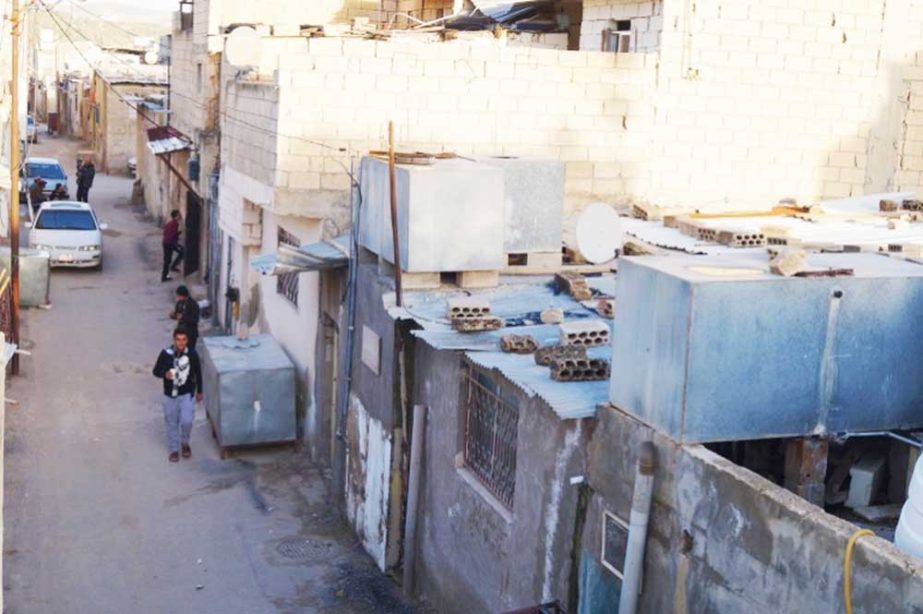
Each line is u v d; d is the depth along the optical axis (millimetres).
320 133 12797
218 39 19891
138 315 21203
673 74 14250
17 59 17109
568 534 7453
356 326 11797
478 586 9102
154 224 31453
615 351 6902
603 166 14023
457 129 13234
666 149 14438
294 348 14922
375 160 11031
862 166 15266
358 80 12805
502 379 8672
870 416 6531
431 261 10203
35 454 13727
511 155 13242
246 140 14578
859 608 4812
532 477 8055
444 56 13031
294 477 13336
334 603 10352
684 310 6117
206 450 14117
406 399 10578
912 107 15367
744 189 14875
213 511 12297
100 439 14391
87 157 40281
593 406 7090
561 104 13633
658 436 6406
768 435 6340
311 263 11977
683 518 6137
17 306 16969
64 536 11516
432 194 10109
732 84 14555
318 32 15250
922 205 13469
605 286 10727
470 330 9094
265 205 13383
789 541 5273
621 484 6797
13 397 15875
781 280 6211
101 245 25438
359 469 11656
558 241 11320
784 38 14672
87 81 50531
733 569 5691
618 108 13945
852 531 4941
